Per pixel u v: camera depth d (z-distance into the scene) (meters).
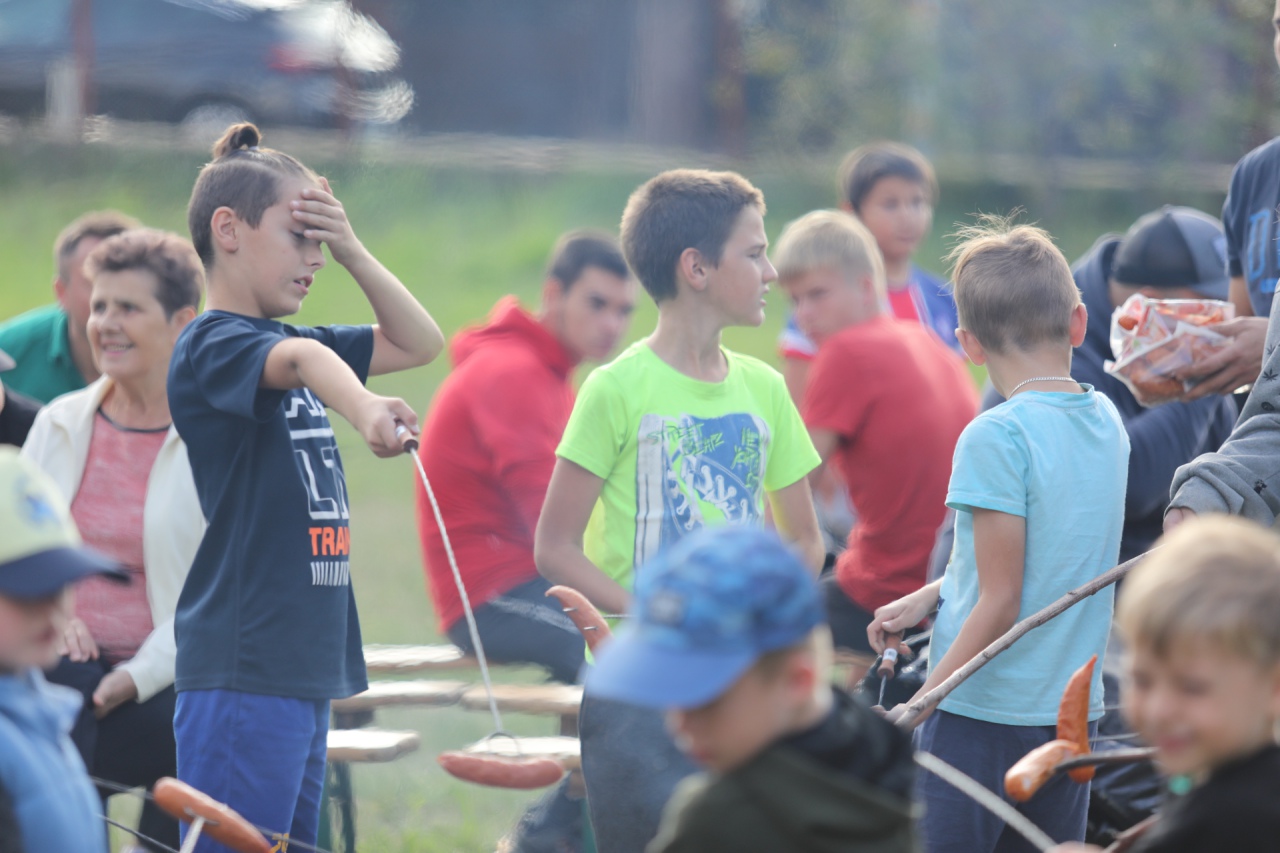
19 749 7.65
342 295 54.75
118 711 13.97
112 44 67.38
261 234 11.98
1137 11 66.00
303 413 12.27
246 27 68.56
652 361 12.77
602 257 17.97
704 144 81.56
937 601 12.25
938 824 11.27
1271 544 7.13
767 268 12.82
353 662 12.70
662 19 81.19
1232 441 11.31
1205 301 12.94
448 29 84.25
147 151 64.19
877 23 68.00
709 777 7.18
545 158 71.44
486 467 17.27
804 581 6.84
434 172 67.44
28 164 63.03
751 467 12.84
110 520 14.24
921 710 9.91
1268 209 14.91
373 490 35.50
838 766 6.92
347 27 72.38
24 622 7.84
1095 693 11.58
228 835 9.12
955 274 12.16
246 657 11.65
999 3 66.06
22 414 15.77
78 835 7.90
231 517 11.83
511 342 17.80
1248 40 67.19
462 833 17.75
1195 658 6.87
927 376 16.98
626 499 12.57
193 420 11.80
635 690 6.64
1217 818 6.91
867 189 21.78
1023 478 11.07
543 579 17.31
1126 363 12.79
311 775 12.64
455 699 16.33
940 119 68.50
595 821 11.48
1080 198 67.31
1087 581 11.23
